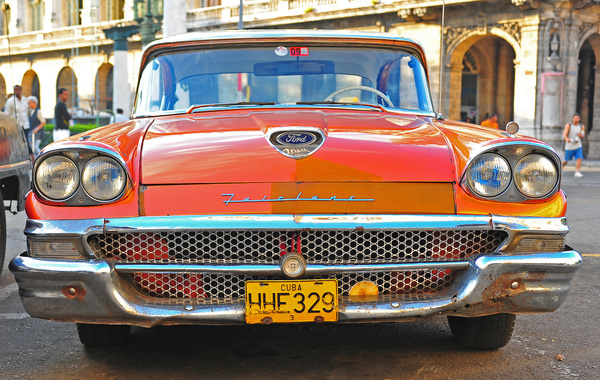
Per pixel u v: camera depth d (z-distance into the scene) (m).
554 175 2.99
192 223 2.80
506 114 28.64
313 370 3.18
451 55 25.62
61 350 3.51
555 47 23.48
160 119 3.66
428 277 3.00
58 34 43.19
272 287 2.82
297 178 2.90
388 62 4.18
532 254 2.93
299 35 4.16
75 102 42.47
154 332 3.81
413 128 3.39
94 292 2.83
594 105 27.78
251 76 4.06
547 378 3.10
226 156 2.99
